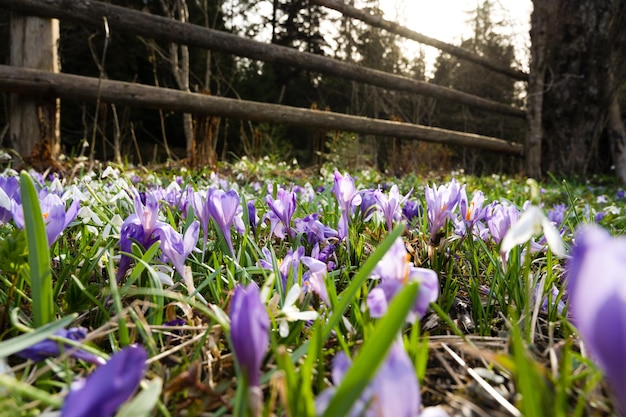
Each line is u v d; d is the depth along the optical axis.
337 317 0.24
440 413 0.14
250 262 0.41
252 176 1.99
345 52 6.10
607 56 3.08
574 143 3.16
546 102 3.20
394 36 5.88
